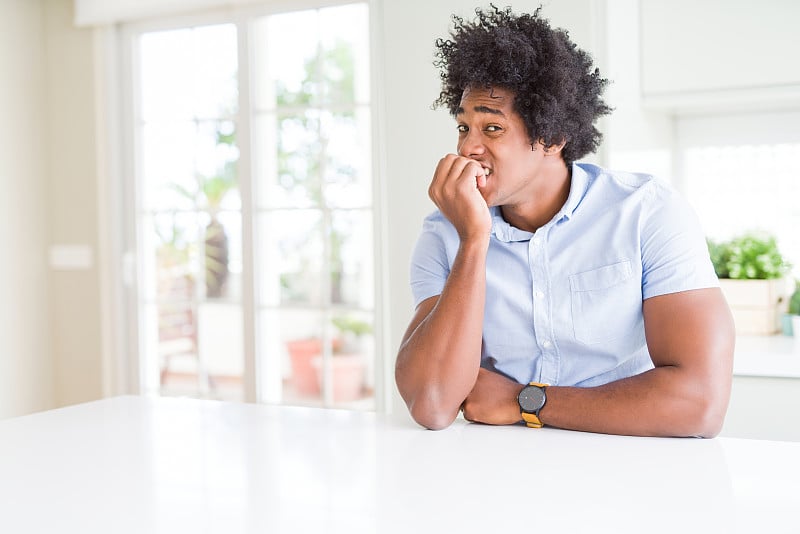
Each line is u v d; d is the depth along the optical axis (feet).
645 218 4.66
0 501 3.09
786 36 8.01
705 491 3.05
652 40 8.59
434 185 4.70
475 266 4.57
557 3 8.23
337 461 3.60
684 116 9.95
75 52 12.94
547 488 3.13
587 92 4.99
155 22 12.44
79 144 12.99
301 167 23.44
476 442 3.95
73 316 13.15
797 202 9.52
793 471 3.30
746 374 7.65
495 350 5.02
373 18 9.84
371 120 9.95
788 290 9.50
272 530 2.70
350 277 21.80
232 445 3.92
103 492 3.18
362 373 17.67
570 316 4.78
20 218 12.79
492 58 4.51
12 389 12.66
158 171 12.95
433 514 2.84
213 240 19.67
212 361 19.90
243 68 11.66
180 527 2.75
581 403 4.25
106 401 5.18
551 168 4.89
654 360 4.56
